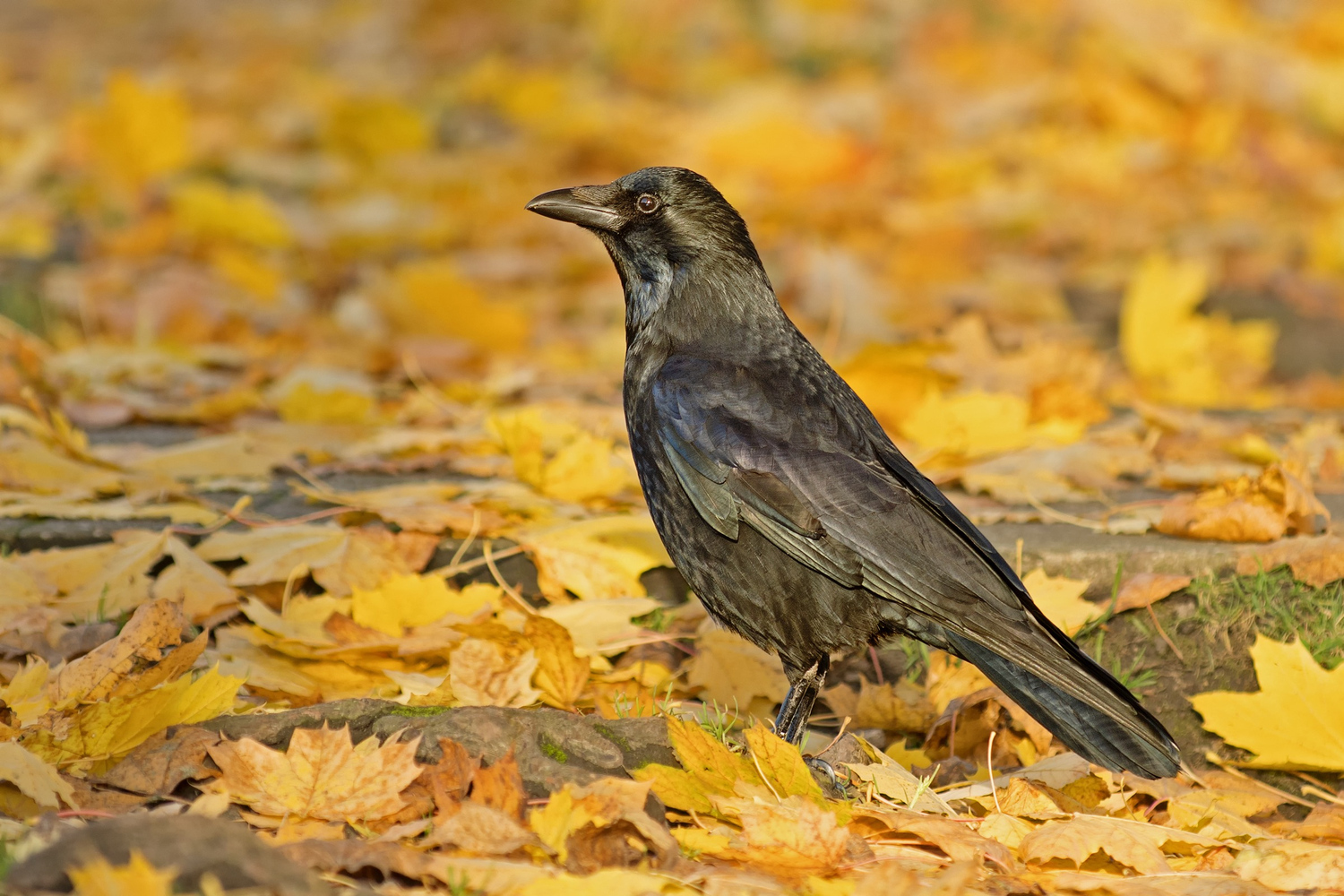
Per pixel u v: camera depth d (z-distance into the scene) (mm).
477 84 24750
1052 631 6875
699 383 7469
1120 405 13531
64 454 9789
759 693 8102
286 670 7652
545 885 5148
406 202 20531
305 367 13320
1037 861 6156
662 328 8031
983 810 6871
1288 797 7477
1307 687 7574
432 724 6215
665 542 7609
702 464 7215
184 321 15102
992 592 6855
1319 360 16906
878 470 7199
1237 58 23922
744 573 7250
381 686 7680
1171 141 22719
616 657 8461
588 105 24047
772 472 7090
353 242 18688
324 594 8766
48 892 4711
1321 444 11578
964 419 11062
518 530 9086
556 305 17766
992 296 17859
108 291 15578
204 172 20672
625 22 27141
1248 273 18453
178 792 6016
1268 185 22000
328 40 29328
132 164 17812
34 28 31672
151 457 10133
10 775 5605
